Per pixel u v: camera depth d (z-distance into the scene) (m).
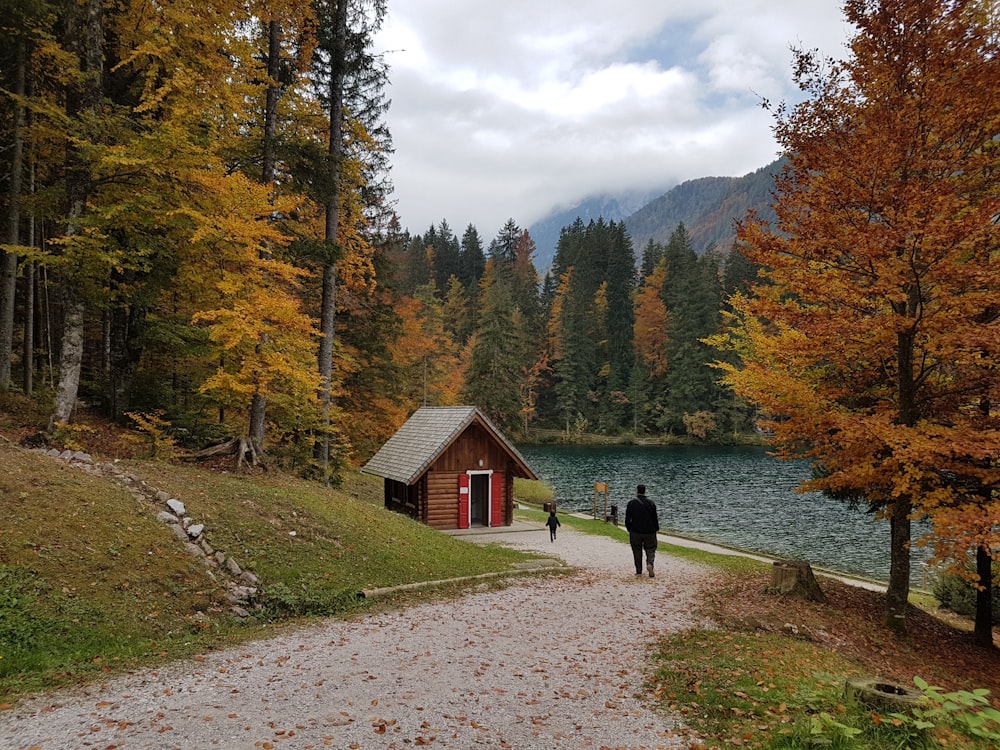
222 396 15.40
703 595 11.86
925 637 11.33
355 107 20.80
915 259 9.25
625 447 69.38
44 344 22.78
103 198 12.58
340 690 6.23
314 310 23.73
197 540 9.99
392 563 12.04
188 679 6.37
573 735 5.32
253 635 8.09
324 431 19.58
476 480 26.00
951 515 8.48
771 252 10.62
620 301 80.06
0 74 15.10
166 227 13.20
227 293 13.20
